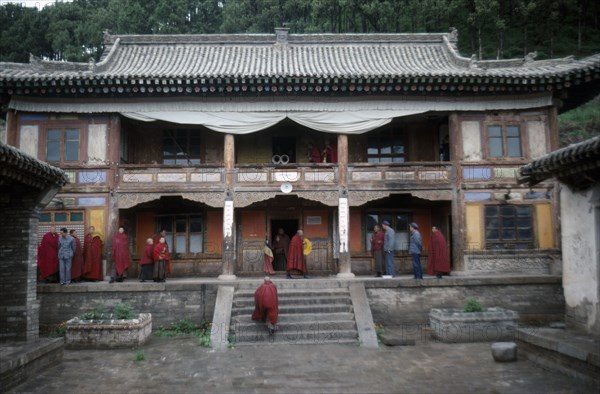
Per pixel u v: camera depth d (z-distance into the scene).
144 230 20.70
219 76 16.59
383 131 21.22
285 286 15.91
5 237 11.47
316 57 21.50
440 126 20.64
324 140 21.12
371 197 17.97
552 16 37.22
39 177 10.94
